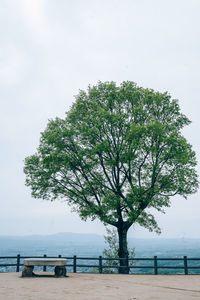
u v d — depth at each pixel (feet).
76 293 33.47
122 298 30.68
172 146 62.18
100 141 69.46
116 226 68.95
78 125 70.28
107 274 55.77
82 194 69.26
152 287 38.83
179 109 70.08
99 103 73.51
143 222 68.18
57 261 49.29
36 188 69.97
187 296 31.94
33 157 70.28
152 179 67.46
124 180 69.51
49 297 30.83
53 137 65.98
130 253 73.72
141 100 71.56
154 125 61.26
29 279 45.83
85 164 67.26
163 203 69.05
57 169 67.21
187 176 67.41
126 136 66.28
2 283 41.04
